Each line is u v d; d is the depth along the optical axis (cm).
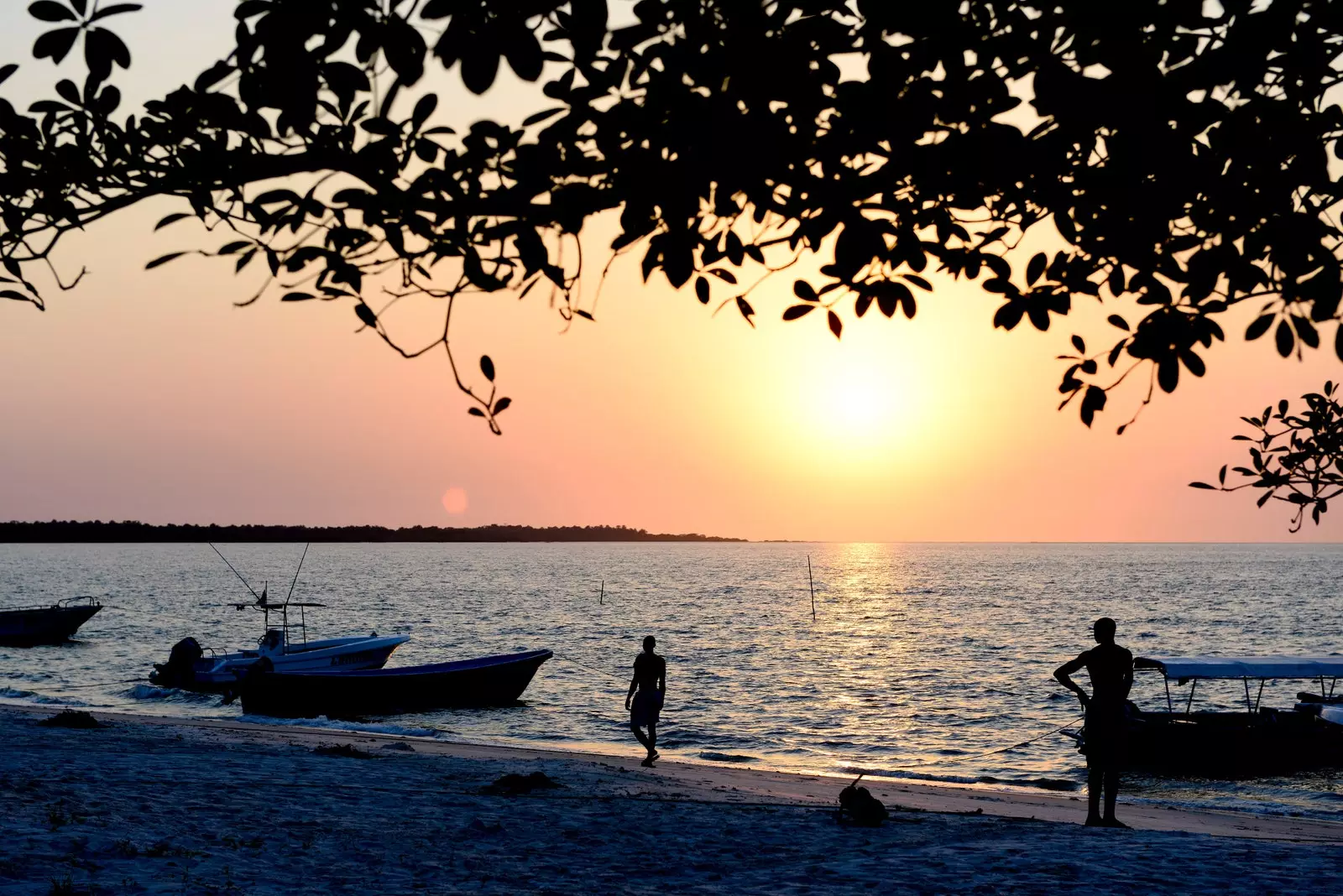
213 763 1409
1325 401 508
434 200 296
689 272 291
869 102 273
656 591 11806
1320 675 2292
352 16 260
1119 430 345
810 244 294
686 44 274
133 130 312
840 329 318
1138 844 1006
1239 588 12262
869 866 902
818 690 3819
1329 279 283
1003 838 1049
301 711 2855
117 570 17488
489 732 2772
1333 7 271
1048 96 267
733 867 897
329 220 302
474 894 769
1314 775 2161
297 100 266
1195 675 2289
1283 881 842
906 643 5672
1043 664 4666
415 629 6544
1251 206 287
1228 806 1845
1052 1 271
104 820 923
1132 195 281
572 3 253
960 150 277
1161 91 268
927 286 309
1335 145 309
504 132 291
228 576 15262
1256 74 268
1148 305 315
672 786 1498
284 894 739
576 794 1292
